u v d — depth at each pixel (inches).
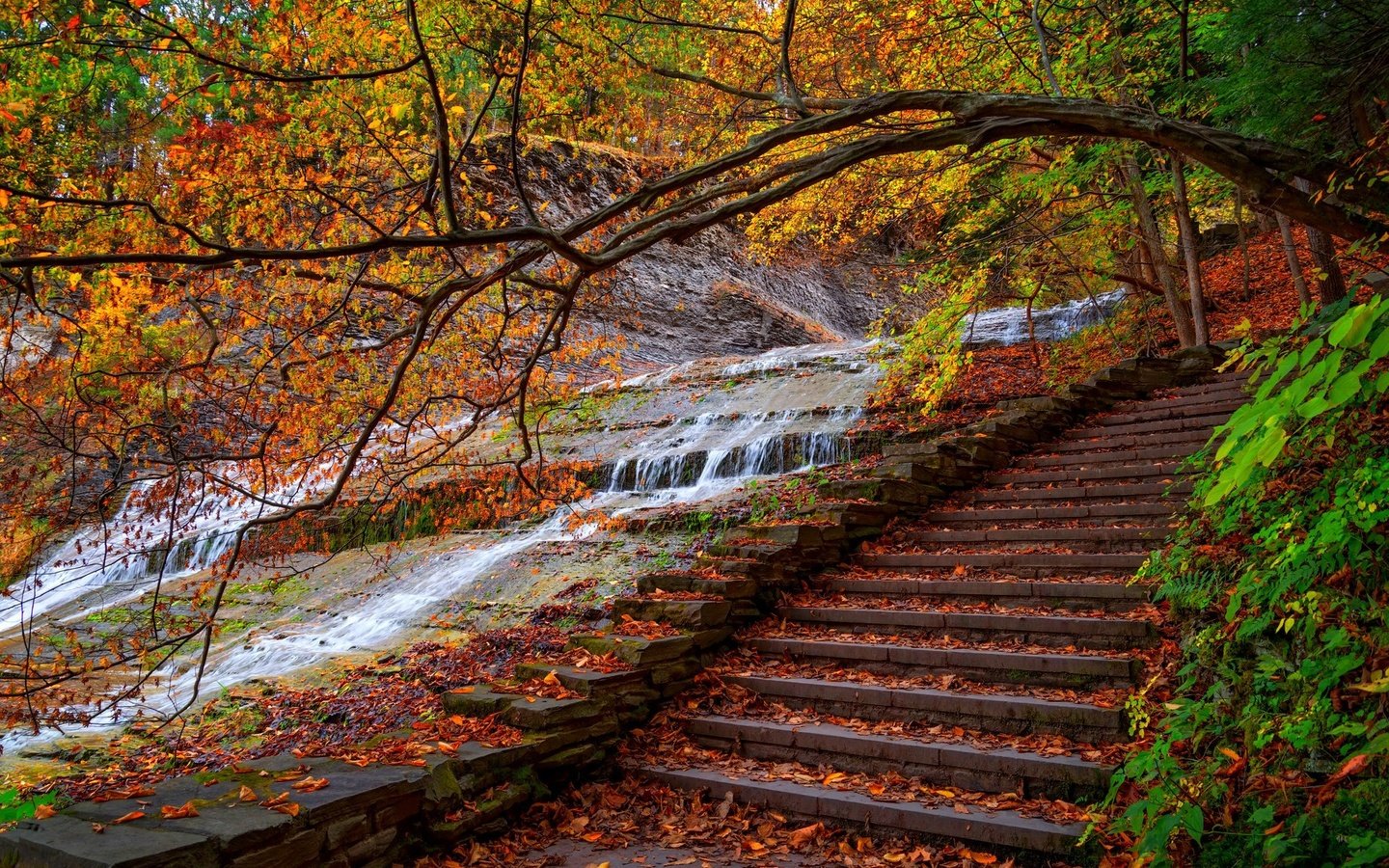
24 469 329.7
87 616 434.6
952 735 189.2
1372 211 189.6
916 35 435.8
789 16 216.7
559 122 365.4
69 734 269.3
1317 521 153.3
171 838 123.4
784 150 451.2
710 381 678.5
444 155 150.8
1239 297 625.9
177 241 241.1
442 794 161.2
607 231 440.5
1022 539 287.7
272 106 246.4
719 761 198.2
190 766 231.6
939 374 386.0
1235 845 126.8
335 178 244.2
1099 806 148.0
